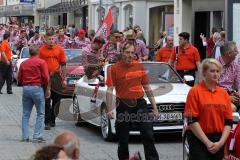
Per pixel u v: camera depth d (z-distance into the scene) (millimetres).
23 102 14438
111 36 16516
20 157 12625
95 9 49031
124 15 44375
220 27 29359
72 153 6199
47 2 64250
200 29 31734
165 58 19781
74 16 56906
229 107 8453
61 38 28484
